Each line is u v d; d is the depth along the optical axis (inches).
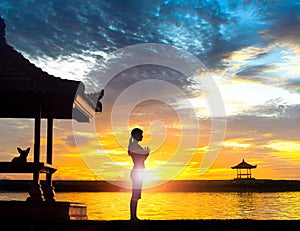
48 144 428.8
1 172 367.2
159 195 2655.0
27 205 362.3
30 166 365.1
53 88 372.2
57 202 366.0
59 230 343.0
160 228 324.8
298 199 2001.7
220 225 327.0
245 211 1242.6
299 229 324.8
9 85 371.9
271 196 2391.7
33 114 385.4
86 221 338.0
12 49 400.2
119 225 327.9
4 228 358.9
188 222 328.2
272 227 326.3
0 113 396.8
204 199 2052.2
